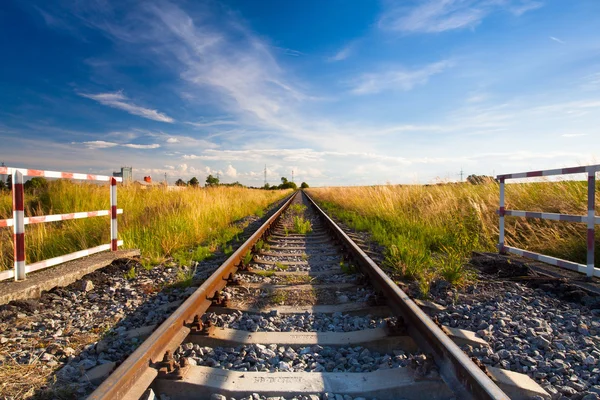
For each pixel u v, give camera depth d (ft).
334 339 10.84
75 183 38.50
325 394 8.00
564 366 9.18
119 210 24.22
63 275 16.94
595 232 19.63
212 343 10.61
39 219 17.26
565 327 11.68
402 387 8.07
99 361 9.91
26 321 12.87
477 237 23.57
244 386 8.26
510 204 27.66
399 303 11.65
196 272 19.52
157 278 18.57
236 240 29.04
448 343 8.13
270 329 11.87
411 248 20.44
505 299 14.47
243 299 14.66
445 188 38.73
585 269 16.08
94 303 14.98
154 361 8.52
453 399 7.96
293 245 27.99
